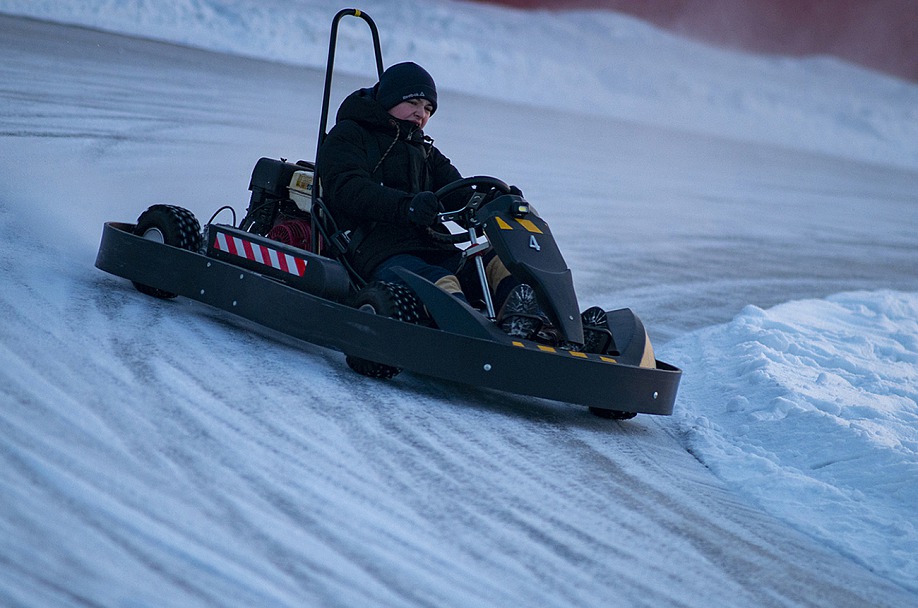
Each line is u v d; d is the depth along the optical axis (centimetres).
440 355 1339
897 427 1581
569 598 923
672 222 3938
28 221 2006
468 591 895
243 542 889
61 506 871
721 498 1294
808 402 1655
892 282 3588
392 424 1257
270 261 1519
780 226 4425
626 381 1423
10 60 3681
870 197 6072
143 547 842
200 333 1475
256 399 1235
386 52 7212
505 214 1497
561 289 1431
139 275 1620
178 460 1013
